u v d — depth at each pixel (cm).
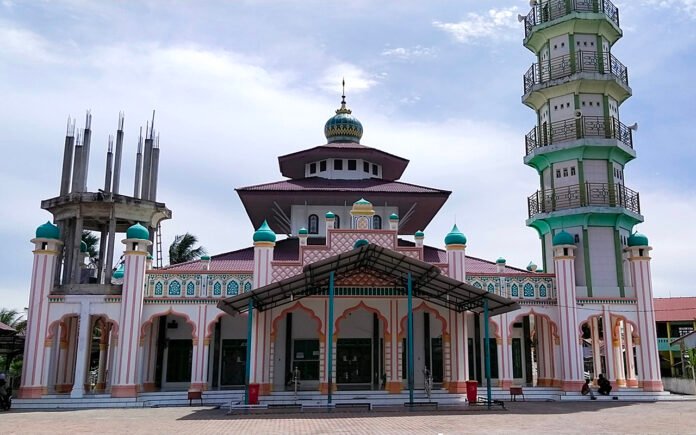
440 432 1538
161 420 1903
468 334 3219
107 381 3138
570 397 2686
